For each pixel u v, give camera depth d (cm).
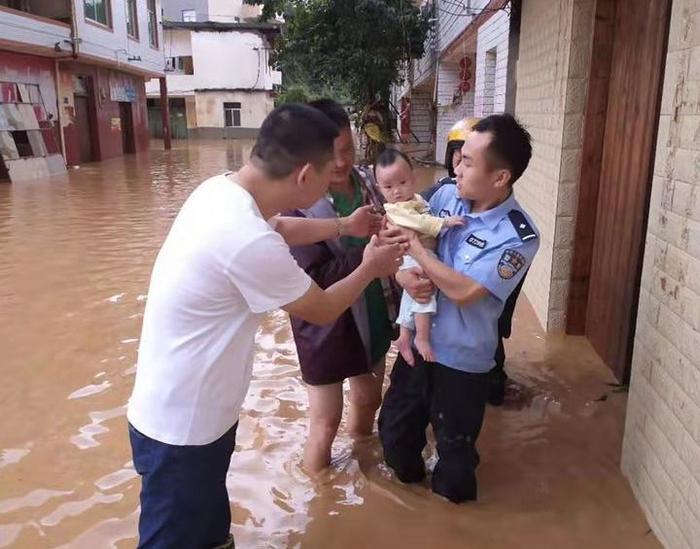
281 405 405
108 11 2089
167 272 215
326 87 2653
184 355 214
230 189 214
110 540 285
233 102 3756
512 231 270
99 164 2017
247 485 323
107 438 367
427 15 1809
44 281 667
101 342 503
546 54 543
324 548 280
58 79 1859
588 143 471
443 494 307
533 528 290
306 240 277
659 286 282
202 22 3609
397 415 304
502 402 402
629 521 294
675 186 265
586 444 358
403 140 2259
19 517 300
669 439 269
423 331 281
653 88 374
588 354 472
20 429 376
